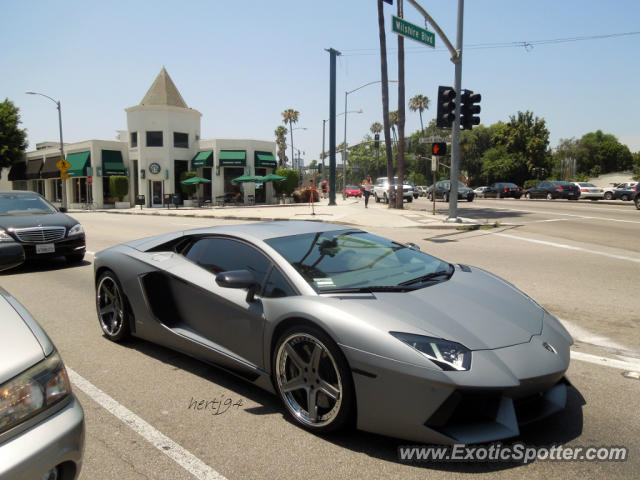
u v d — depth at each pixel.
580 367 3.85
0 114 44.34
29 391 1.81
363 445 2.75
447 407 2.45
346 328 2.69
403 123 24.09
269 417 3.12
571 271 7.93
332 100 30.38
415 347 2.53
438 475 2.45
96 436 2.90
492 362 2.53
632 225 15.35
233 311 3.41
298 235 3.76
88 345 4.57
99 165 37.56
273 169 39.03
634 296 6.23
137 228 17.00
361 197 51.66
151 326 4.12
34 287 7.31
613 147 101.25
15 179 49.12
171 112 36.66
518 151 67.00
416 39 14.16
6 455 1.66
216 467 2.56
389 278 3.37
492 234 13.35
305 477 2.45
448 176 80.12
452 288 3.30
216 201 36.50
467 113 15.54
